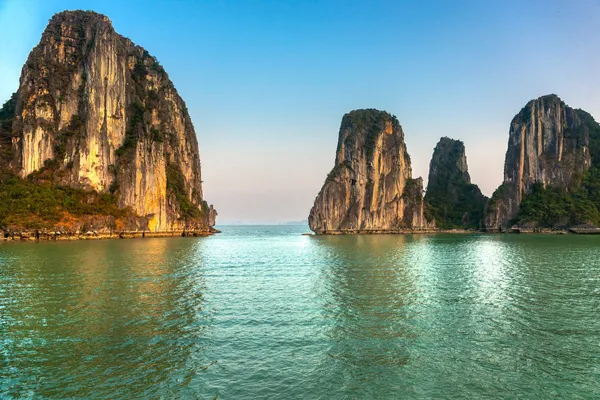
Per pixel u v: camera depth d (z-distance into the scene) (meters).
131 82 121.31
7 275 35.34
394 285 32.47
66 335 19.34
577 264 46.59
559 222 150.00
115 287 30.36
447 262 49.12
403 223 164.62
